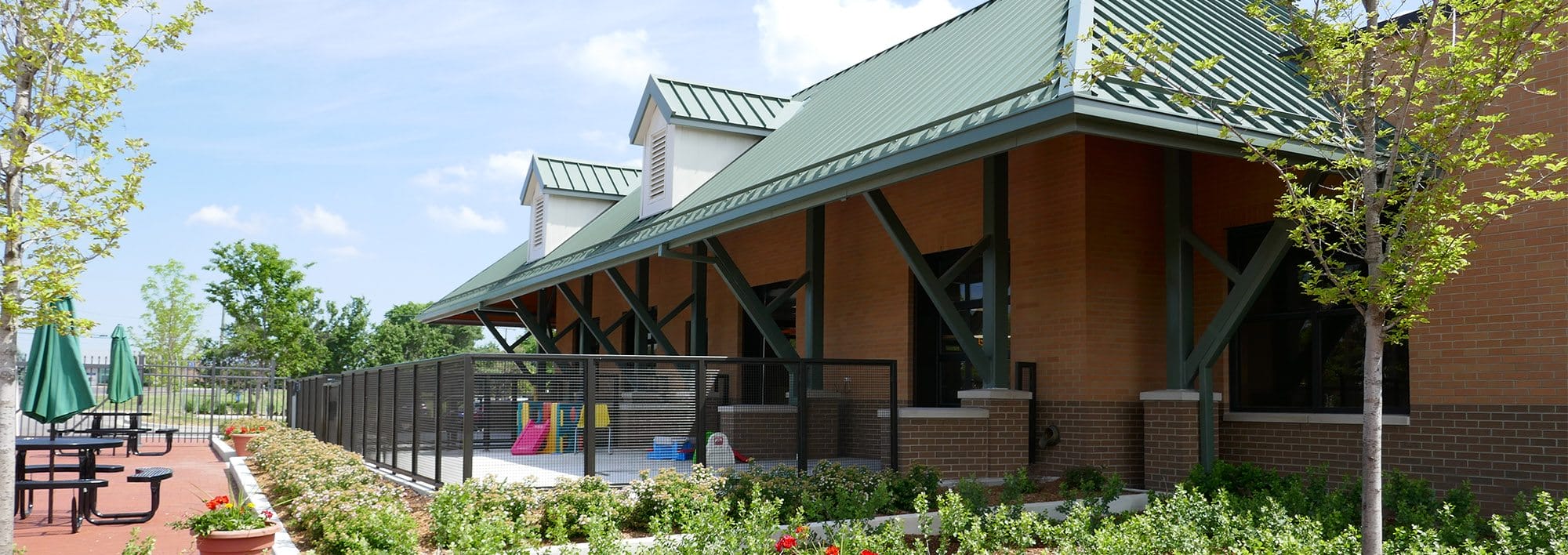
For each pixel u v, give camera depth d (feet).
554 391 37.91
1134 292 41.11
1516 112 32.63
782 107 63.16
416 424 43.47
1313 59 23.93
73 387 45.73
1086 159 40.47
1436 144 22.41
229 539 26.43
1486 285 32.89
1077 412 39.99
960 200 46.91
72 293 24.93
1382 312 22.08
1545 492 29.81
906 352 49.11
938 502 30.78
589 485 32.19
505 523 27.99
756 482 32.73
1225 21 40.45
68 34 25.02
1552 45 22.31
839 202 55.72
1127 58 26.73
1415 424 34.47
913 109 38.55
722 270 47.70
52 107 24.25
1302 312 38.42
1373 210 22.48
